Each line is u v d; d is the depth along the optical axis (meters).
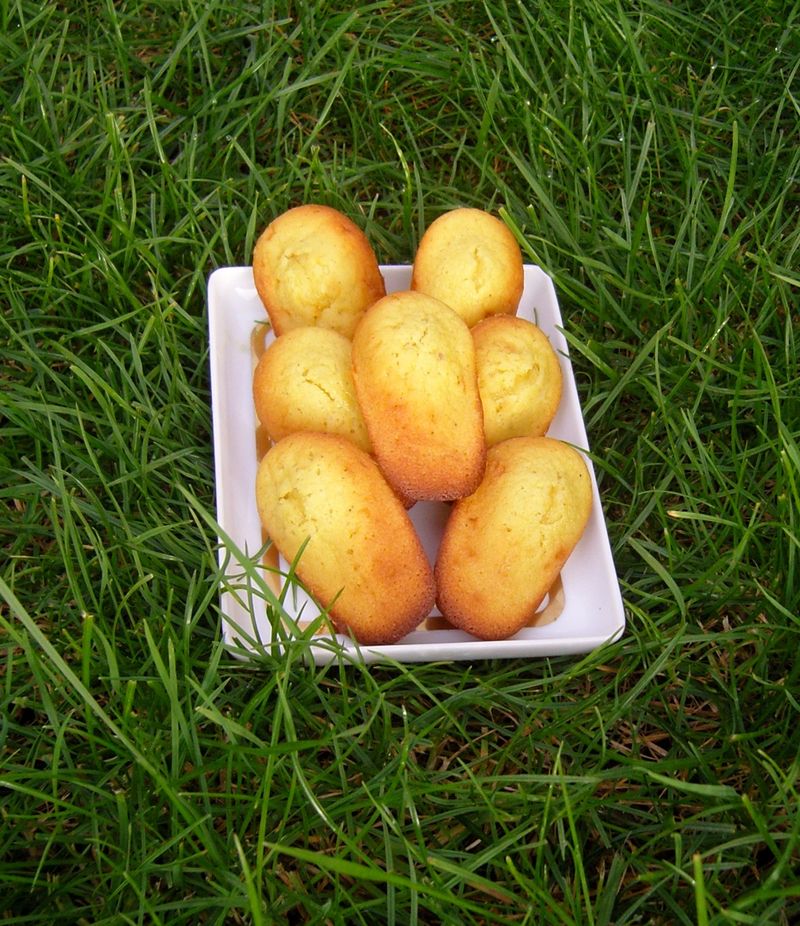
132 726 0.47
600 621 0.52
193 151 0.66
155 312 0.60
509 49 0.69
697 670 0.53
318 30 0.73
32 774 0.46
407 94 0.73
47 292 0.61
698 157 0.70
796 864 0.48
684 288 0.63
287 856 0.48
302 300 0.54
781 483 0.55
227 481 0.53
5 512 0.55
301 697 0.50
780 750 0.50
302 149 0.67
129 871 0.45
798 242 0.64
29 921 0.45
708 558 0.55
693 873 0.47
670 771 0.50
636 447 0.58
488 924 0.46
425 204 0.69
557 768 0.48
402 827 0.47
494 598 0.49
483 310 0.54
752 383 0.59
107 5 0.70
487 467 0.50
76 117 0.69
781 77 0.73
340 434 0.51
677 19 0.75
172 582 0.52
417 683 0.48
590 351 0.58
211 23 0.73
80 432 0.56
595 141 0.69
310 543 0.48
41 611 0.53
